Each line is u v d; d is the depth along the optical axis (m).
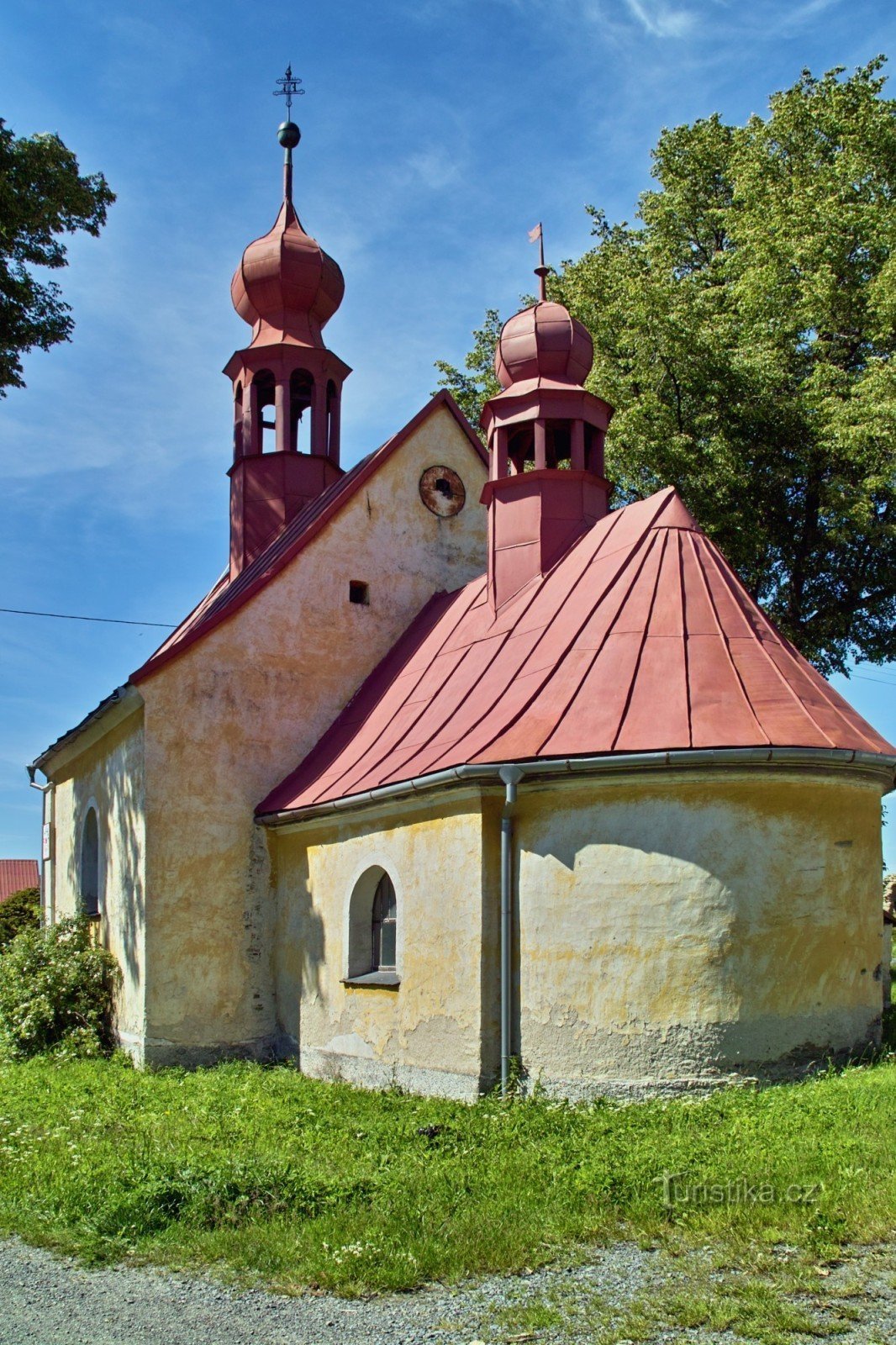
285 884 15.96
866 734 11.88
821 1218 6.84
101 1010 16.97
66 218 15.91
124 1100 12.16
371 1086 13.23
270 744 16.73
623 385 23.39
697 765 10.93
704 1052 10.66
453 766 11.84
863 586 24.73
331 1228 7.15
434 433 19.20
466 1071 11.63
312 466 21.78
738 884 10.89
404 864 13.02
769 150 25.47
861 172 23.47
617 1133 9.05
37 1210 7.95
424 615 18.25
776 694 11.51
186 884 15.80
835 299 22.84
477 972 11.65
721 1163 7.89
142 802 15.88
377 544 18.25
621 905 11.03
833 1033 11.12
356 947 14.00
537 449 16.06
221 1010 15.73
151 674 16.00
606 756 11.05
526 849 11.66
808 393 22.39
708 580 12.78
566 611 13.53
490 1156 8.65
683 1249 6.63
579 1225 7.00
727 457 22.41
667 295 22.84
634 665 11.89
